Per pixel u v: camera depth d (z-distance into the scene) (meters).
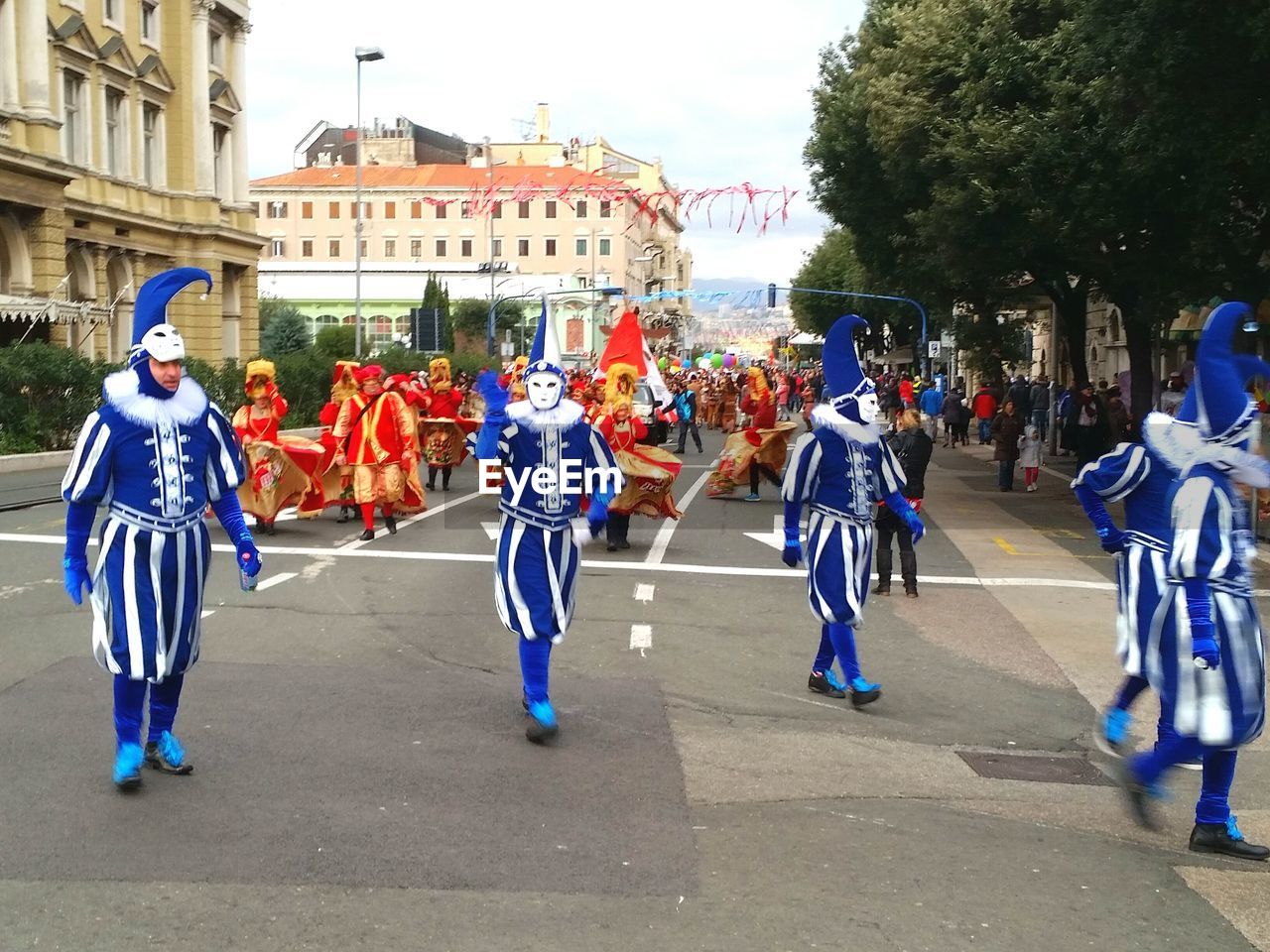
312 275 88.69
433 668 8.47
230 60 48.78
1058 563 14.41
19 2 34.97
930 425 38.72
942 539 16.48
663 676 8.56
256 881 4.80
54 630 9.22
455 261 102.12
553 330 7.03
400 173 103.69
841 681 8.44
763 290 44.22
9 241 35.38
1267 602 12.07
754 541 15.46
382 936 4.36
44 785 5.82
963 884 5.04
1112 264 20.64
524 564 6.83
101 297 40.84
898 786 6.42
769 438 20.28
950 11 21.80
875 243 29.00
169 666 5.71
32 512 16.83
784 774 6.49
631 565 13.41
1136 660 5.67
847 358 8.00
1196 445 5.34
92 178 39.97
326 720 7.09
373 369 14.81
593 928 4.48
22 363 25.33
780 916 4.64
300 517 15.64
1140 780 5.59
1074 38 16.78
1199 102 14.56
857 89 26.11
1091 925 4.67
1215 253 18.06
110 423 5.59
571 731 7.09
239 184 49.47
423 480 23.23
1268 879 5.25
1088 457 26.31
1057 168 19.52
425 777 6.13
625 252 101.81
